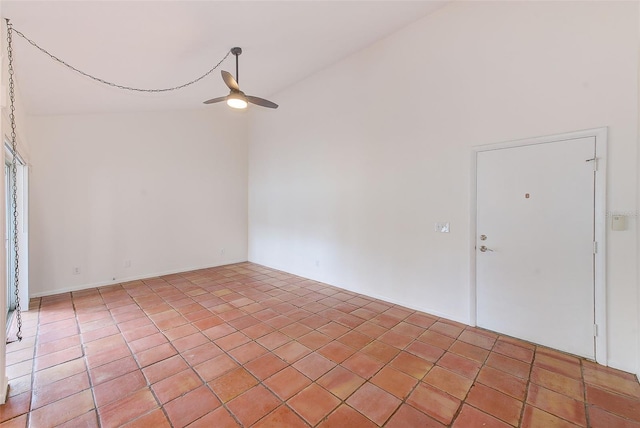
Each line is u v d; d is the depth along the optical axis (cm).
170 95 427
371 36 363
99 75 313
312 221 485
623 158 223
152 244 508
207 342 277
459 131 309
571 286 250
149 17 233
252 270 557
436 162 328
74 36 237
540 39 257
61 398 198
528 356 249
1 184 199
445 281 327
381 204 384
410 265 358
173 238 532
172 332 297
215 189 583
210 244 580
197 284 466
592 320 240
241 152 619
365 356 251
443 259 328
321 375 225
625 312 226
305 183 494
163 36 265
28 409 188
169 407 190
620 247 227
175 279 495
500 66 280
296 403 194
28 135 392
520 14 267
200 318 333
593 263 238
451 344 271
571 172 246
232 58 351
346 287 436
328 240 459
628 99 220
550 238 259
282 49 357
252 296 408
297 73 454
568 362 240
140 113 489
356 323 318
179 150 535
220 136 587
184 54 310
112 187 465
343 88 424
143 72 327
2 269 198
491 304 296
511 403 193
